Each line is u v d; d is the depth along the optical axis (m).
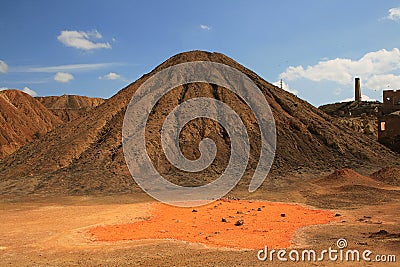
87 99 137.12
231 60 58.44
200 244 14.72
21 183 33.88
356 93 102.06
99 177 34.44
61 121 103.38
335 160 41.09
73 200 27.78
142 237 16.08
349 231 16.53
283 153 41.09
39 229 17.84
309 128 46.12
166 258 12.59
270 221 19.28
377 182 32.09
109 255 13.32
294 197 27.41
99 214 21.55
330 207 23.64
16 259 13.10
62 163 38.00
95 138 42.25
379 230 16.55
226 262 11.42
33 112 95.56
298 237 15.66
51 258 13.13
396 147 53.81
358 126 64.94
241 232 16.80
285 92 57.31
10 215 21.89
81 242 15.35
